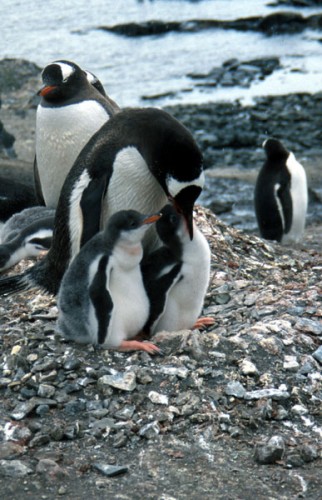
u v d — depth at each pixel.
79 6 44.97
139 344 6.88
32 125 23.56
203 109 27.31
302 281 9.08
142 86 31.58
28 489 5.64
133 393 6.52
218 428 6.27
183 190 6.99
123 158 7.23
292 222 16.70
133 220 6.44
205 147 23.95
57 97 9.43
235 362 6.84
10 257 9.55
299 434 6.27
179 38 38.62
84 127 9.41
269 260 9.98
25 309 8.07
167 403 6.43
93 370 6.69
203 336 7.04
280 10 41.53
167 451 6.03
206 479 5.74
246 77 32.09
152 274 6.89
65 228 7.61
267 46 36.72
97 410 6.39
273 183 16.56
